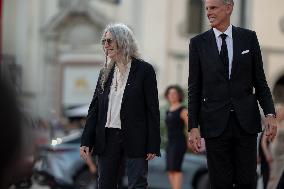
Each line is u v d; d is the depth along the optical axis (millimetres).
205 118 11008
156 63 70875
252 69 11078
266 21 68438
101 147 12062
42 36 72688
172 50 70750
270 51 68875
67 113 62719
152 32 71000
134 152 11984
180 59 70688
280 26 68688
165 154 27469
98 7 72375
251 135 10977
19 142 3811
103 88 12117
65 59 72500
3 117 3771
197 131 11078
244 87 10930
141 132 12023
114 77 12094
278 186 16250
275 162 19094
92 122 12188
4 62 4105
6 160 3760
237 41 10961
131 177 12086
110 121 12031
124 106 11953
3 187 3764
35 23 72750
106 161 12078
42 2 72875
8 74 3934
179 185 25359
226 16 10930
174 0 70938
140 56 12266
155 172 29078
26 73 5512
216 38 10984
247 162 11047
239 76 10906
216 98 10914
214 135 10891
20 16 72312
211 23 10961
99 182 12234
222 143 10961
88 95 72000
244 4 67938
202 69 11039
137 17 71438
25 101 4137
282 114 18516
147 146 12078
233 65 10891
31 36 72688
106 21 71875
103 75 12125
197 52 11078
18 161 3801
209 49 10984
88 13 72125
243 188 11242
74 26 72875
